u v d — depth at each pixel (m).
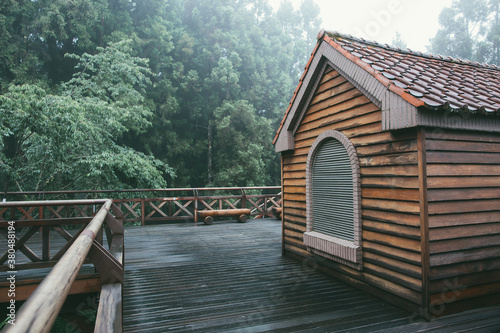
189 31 22.20
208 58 20.94
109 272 2.43
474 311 3.05
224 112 19.52
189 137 20.25
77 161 9.84
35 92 7.40
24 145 9.27
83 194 10.38
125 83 13.51
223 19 21.94
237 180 18.11
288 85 22.66
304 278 4.17
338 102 4.14
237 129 20.14
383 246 3.39
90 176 10.16
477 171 3.20
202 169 21.02
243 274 4.34
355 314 3.03
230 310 3.13
